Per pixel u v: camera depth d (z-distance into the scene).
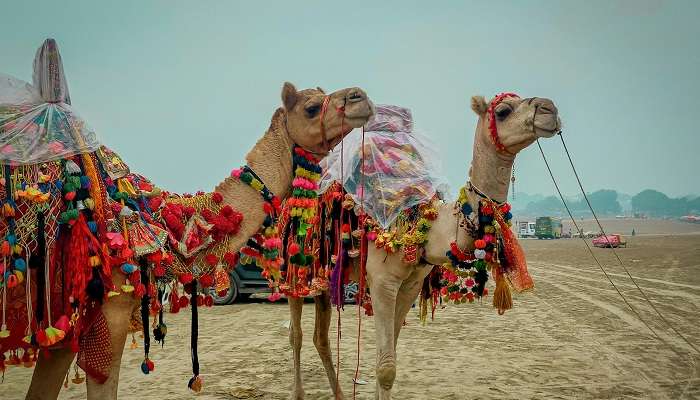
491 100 5.19
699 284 17.61
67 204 3.56
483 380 6.97
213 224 4.09
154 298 3.89
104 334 3.63
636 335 9.89
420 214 5.34
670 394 6.37
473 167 5.29
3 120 3.53
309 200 4.59
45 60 3.75
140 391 6.61
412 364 7.84
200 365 7.91
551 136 4.93
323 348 6.19
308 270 5.62
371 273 5.41
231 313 13.13
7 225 3.43
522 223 98.50
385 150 5.58
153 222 3.89
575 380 6.96
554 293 16.02
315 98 4.48
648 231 108.56
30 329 3.50
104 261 3.56
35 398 3.87
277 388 6.68
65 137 3.57
